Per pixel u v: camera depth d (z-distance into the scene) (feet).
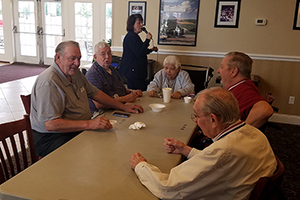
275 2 12.17
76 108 6.04
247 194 3.34
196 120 3.72
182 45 13.79
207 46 13.46
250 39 12.82
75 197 3.09
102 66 7.74
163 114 6.40
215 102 3.47
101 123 5.13
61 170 3.66
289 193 7.29
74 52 5.63
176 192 3.26
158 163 3.99
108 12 23.12
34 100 5.72
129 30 11.47
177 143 4.39
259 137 3.59
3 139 4.46
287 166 8.82
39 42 25.54
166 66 8.85
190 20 13.39
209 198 3.45
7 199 3.14
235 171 3.24
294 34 12.25
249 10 12.54
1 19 25.79
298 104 12.85
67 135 5.80
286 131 12.04
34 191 3.17
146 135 5.03
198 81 11.31
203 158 3.25
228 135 3.41
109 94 7.86
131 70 11.43
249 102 5.69
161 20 13.80
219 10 12.91
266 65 12.87
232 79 6.17
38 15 24.89
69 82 5.91
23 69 23.95
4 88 17.52
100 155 4.15
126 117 6.05
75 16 23.99
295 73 12.58
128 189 3.33
